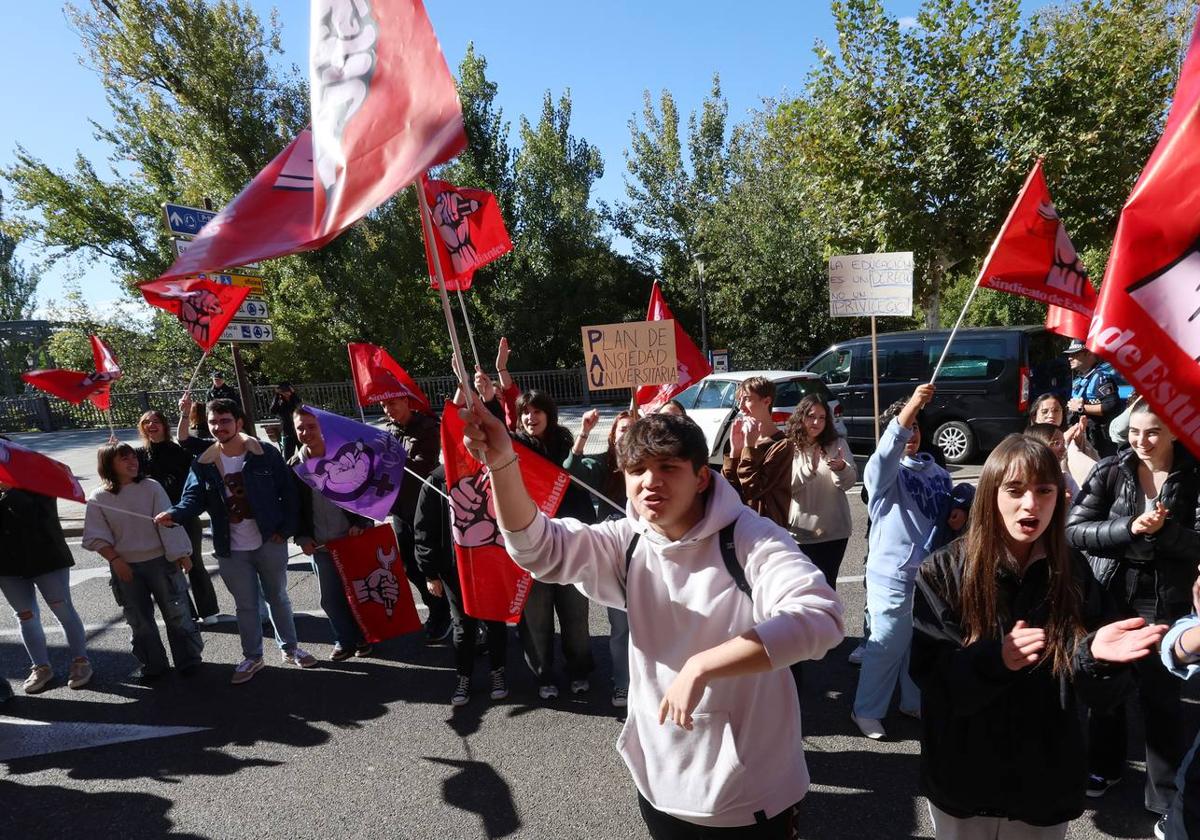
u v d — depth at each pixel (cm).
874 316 466
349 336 2200
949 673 180
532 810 317
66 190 2167
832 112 1267
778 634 139
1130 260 174
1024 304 2520
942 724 189
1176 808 185
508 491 174
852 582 576
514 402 509
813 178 1390
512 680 448
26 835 316
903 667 366
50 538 448
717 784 169
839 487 400
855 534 711
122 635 553
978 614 182
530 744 371
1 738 400
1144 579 282
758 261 2141
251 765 364
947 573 190
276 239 166
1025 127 1143
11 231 2191
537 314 2356
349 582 471
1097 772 299
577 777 340
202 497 449
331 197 150
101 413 2172
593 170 2664
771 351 2116
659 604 175
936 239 1235
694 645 169
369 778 348
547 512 310
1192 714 354
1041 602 180
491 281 2439
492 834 303
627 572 180
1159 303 171
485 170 2356
